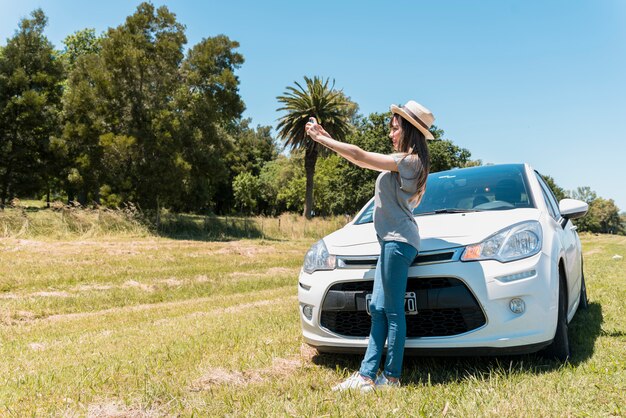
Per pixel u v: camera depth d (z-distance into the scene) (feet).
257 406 8.39
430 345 9.86
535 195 12.95
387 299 9.48
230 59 94.43
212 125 91.15
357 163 9.41
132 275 34.63
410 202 9.65
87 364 12.30
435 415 7.47
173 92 86.43
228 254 50.65
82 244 52.26
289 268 42.57
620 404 7.42
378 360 9.59
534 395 8.00
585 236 194.39
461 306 9.76
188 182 89.61
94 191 84.43
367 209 14.69
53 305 23.89
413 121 9.42
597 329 13.60
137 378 10.67
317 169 200.64
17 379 10.87
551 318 9.91
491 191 13.46
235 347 13.52
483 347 9.65
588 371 9.35
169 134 77.71
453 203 13.37
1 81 88.79
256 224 93.66
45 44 95.66
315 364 11.65
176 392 9.50
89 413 8.51
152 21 84.89
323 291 10.96
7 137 89.97
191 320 19.20
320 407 8.14
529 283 9.79
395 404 8.11
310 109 146.10
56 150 85.30
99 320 20.36
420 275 9.95
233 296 27.25
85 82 77.51
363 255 10.62
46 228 61.11
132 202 77.71
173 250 51.01
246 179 226.58
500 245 10.11
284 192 216.74
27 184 91.30
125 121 80.12
